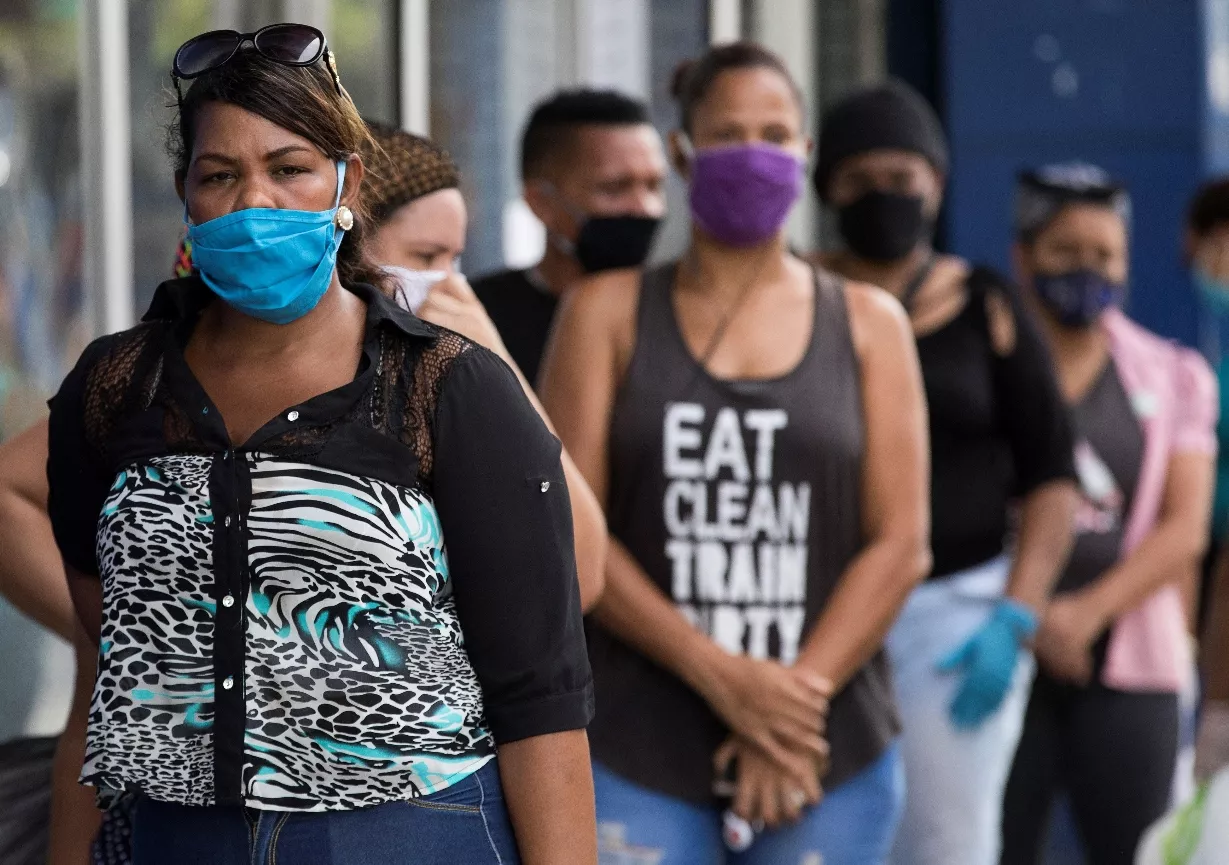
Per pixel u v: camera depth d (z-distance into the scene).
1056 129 16.89
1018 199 12.38
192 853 5.26
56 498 5.70
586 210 11.02
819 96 16.83
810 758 8.29
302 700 5.13
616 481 8.55
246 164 5.16
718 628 8.38
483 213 14.59
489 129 14.57
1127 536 11.98
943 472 10.58
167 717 5.16
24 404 11.05
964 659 10.40
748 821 8.31
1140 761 11.76
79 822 6.31
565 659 5.53
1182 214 17.00
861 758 8.49
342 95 5.35
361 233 5.71
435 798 5.31
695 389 8.49
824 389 8.52
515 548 5.41
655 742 8.30
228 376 5.35
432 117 14.11
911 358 8.83
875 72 17.00
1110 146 16.94
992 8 16.80
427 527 5.30
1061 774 12.03
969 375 10.58
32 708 10.69
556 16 15.02
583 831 5.55
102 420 5.46
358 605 5.18
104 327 11.40
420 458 5.32
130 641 5.18
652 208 11.18
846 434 8.50
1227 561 7.96
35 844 7.02
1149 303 17.09
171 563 5.16
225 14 12.27
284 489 5.16
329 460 5.20
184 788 5.19
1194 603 13.68
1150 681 11.81
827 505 8.49
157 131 6.20
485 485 5.38
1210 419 12.44
